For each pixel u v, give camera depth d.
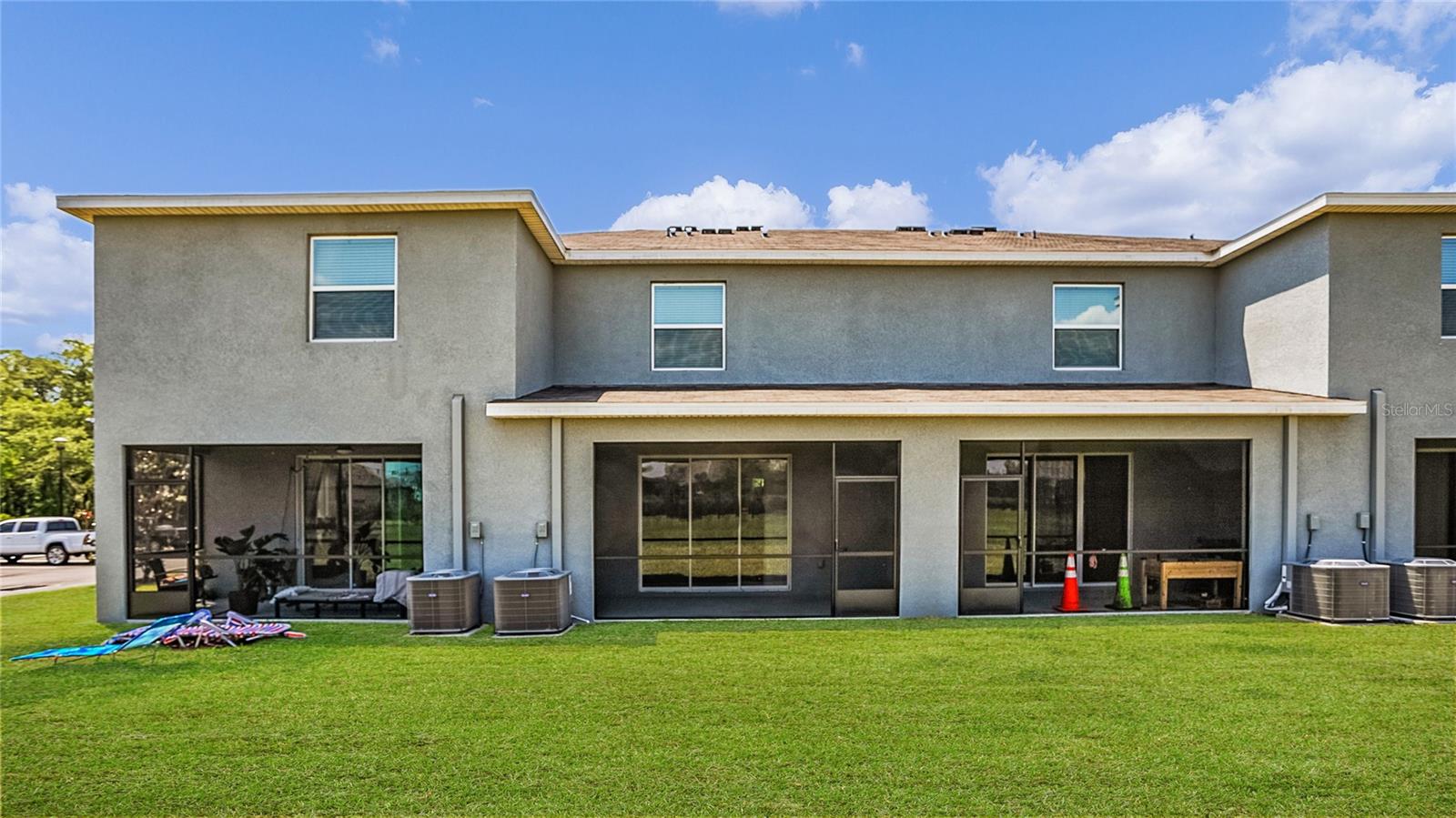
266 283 10.23
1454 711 6.37
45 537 23.48
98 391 10.20
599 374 12.55
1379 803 4.68
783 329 12.61
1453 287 10.59
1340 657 8.09
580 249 12.38
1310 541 10.55
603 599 12.15
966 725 6.04
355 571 12.10
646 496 12.97
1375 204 10.11
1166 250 12.97
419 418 10.23
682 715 6.31
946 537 10.46
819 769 5.20
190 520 10.46
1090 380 12.83
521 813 4.59
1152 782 4.99
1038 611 10.90
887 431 10.45
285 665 7.93
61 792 4.92
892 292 12.70
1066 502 13.40
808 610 11.05
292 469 12.12
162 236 10.22
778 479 13.07
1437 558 11.44
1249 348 12.09
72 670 7.80
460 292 10.23
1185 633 9.25
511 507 10.22
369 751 5.57
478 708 6.53
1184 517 13.26
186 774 5.18
